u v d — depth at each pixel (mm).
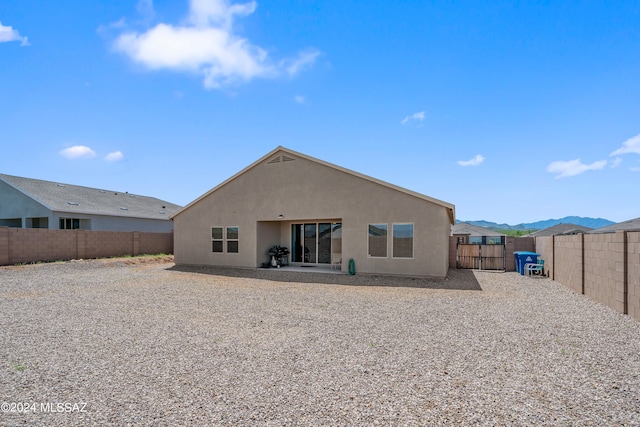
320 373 4641
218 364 4961
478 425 3357
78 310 8523
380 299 10125
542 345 5867
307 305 9227
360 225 15062
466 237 23281
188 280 14109
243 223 17406
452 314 8195
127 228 28109
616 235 8664
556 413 3594
